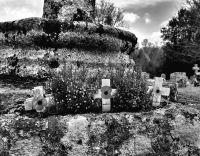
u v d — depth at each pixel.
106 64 2.02
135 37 2.32
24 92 1.70
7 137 1.32
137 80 1.68
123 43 2.20
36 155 1.33
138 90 1.64
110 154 1.41
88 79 1.73
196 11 11.03
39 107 1.47
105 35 2.04
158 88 1.70
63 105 1.53
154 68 15.97
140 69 1.80
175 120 1.57
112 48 2.09
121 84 1.66
